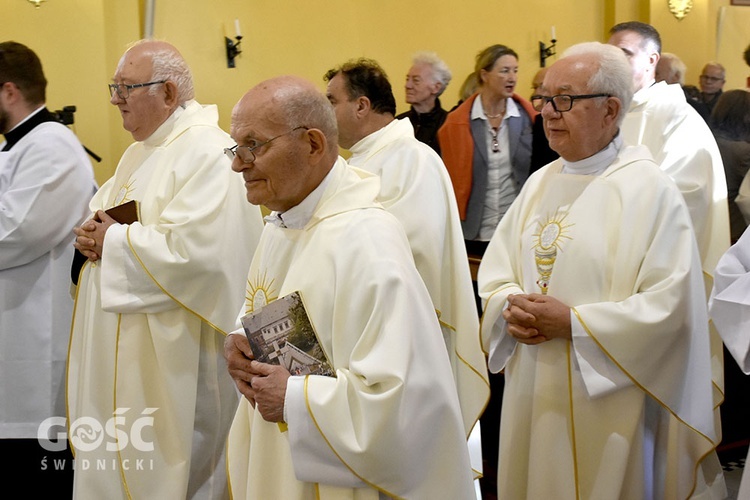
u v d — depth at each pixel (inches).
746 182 159.3
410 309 66.3
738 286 85.1
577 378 93.7
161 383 112.3
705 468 119.6
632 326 88.8
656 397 92.0
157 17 206.5
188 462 112.6
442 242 114.9
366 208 71.3
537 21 250.2
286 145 69.4
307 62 225.1
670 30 255.8
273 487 72.9
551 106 94.8
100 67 194.4
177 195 111.3
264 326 69.6
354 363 65.7
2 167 128.4
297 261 71.9
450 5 239.8
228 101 216.5
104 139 196.2
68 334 132.8
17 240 125.3
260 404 67.8
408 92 183.6
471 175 163.6
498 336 100.9
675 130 131.4
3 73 129.0
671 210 91.8
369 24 231.5
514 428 100.2
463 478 68.0
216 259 111.1
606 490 93.4
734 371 154.6
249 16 217.3
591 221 93.9
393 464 64.7
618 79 93.2
